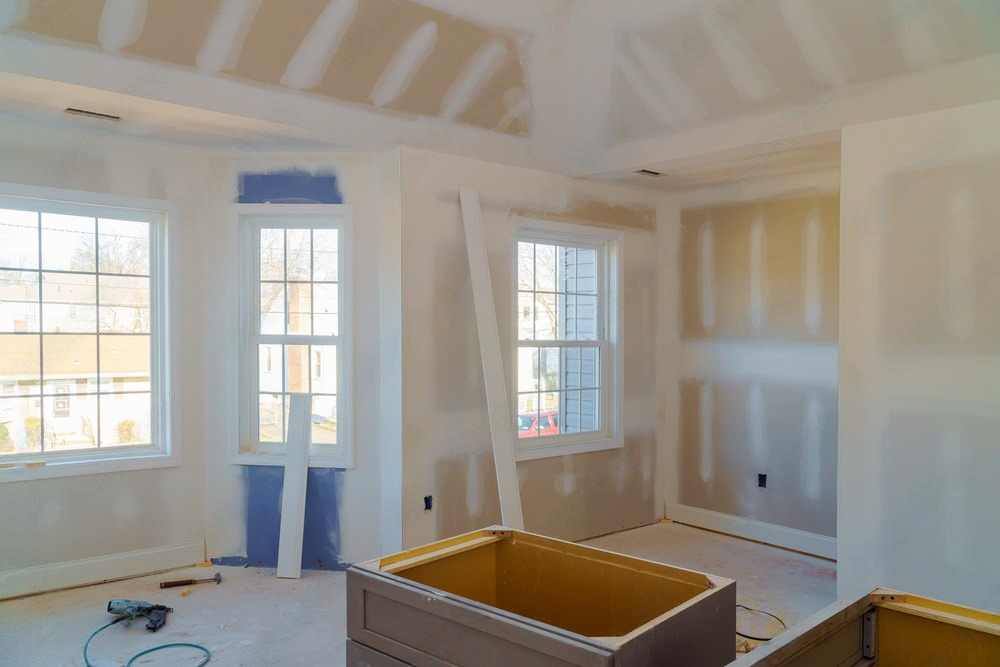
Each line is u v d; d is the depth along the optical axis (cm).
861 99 322
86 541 365
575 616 219
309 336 404
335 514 395
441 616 173
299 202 394
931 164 315
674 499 513
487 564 233
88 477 365
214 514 399
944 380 315
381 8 304
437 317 389
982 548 307
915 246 321
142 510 380
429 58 337
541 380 451
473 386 406
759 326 461
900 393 328
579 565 218
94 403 376
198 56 294
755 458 464
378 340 393
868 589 175
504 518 371
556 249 463
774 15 303
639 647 151
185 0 271
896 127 324
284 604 345
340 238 400
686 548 447
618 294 482
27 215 355
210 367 398
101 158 365
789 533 446
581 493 464
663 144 400
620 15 341
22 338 356
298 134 354
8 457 353
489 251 411
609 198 477
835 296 423
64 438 368
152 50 285
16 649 293
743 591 373
